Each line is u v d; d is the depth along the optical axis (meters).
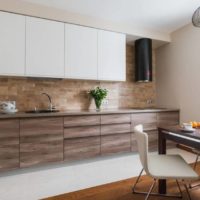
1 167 2.44
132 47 4.22
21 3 2.73
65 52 3.04
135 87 4.25
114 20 3.43
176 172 1.61
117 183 2.37
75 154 2.91
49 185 2.31
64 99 3.48
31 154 2.61
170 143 3.83
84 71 3.19
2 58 2.61
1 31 2.61
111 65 3.44
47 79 3.32
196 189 2.22
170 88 4.10
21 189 2.21
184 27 3.75
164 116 3.70
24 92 3.15
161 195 2.08
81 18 3.17
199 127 2.13
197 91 3.50
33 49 2.81
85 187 2.27
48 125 2.71
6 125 2.46
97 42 3.30
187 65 3.70
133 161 3.14
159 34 3.95
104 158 3.25
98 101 3.54
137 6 3.05
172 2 2.99
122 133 3.28
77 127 2.92
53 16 2.95
